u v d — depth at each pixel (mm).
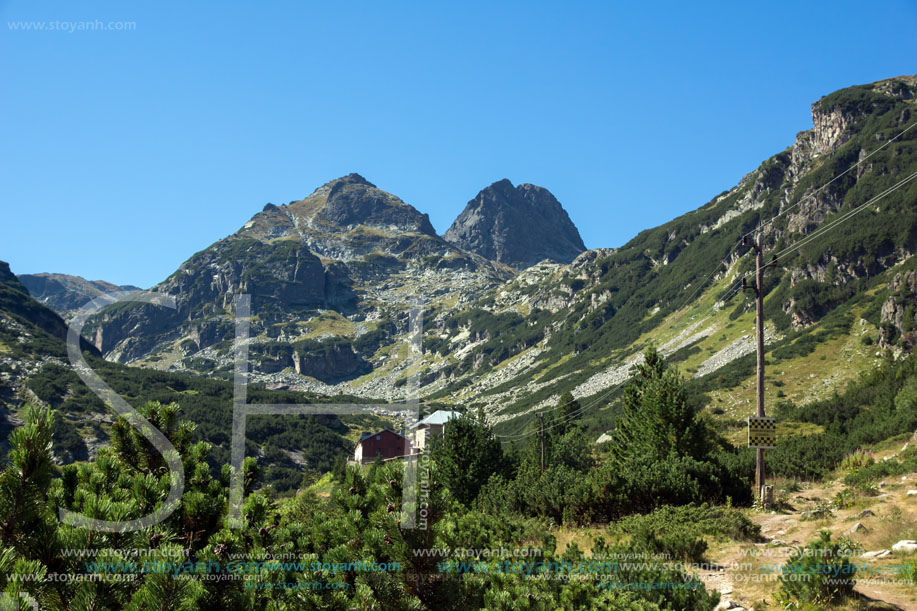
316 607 6820
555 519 22531
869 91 191625
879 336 92125
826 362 94312
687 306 183125
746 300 153250
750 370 100812
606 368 166375
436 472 7949
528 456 49875
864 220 134000
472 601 8266
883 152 150625
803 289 127938
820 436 46750
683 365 131125
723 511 17688
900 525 14391
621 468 24516
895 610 9836
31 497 5609
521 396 182625
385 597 7184
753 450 33406
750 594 11531
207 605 6340
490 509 25359
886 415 48031
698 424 27766
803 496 25188
